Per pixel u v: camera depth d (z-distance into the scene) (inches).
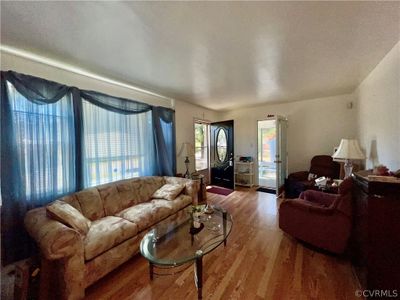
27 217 72.6
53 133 89.4
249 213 133.8
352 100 158.7
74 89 97.6
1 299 62.6
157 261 60.4
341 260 80.0
